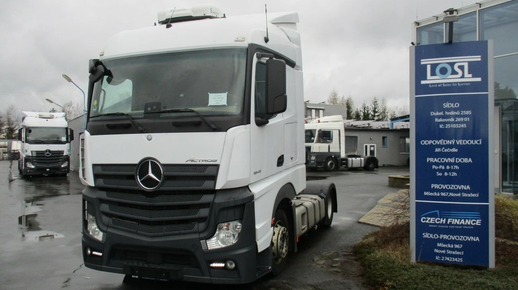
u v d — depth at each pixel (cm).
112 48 499
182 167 411
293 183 563
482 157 498
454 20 498
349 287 503
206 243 402
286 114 541
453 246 507
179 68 452
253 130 430
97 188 461
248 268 409
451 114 507
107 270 444
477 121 499
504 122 1229
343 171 2597
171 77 450
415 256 522
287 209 555
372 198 1265
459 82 505
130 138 432
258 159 443
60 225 927
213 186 401
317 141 2488
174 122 417
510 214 666
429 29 1360
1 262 630
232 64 435
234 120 411
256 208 430
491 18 1231
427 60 517
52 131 2266
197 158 407
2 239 786
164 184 413
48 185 1852
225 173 401
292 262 605
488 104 497
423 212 519
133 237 421
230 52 441
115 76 475
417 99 521
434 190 514
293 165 567
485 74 498
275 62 432
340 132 2552
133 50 482
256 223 428
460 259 504
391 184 1611
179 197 410
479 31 1256
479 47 500
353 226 857
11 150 4600
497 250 553
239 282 404
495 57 1234
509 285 432
